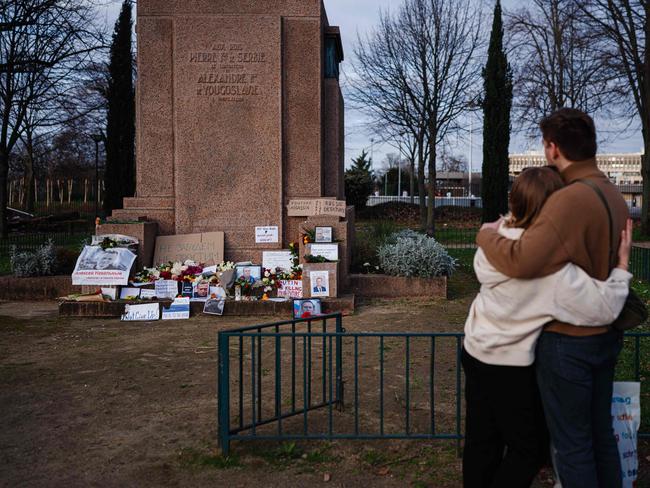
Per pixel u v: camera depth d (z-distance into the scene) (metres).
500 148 24.67
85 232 30.11
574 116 2.87
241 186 11.21
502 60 24.56
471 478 3.12
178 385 6.07
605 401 2.86
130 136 27.45
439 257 10.88
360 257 11.99
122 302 9.52
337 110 12.24
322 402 5.50
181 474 4.14
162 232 11.23
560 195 2.72
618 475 2.87
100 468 4.26
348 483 3.96
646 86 24.88
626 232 2.83
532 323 2.77
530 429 2.90
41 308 10.17
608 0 23.36
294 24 11.20
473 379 3.07
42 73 21.56
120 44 27.20
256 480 4.03
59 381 6.25
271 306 9.49
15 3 18.09
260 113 11.19
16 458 4.45
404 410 5.30
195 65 11.14
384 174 82.44
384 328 8.47
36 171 48.28
